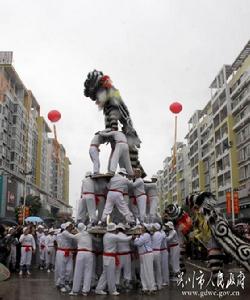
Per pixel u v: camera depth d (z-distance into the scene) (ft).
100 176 34.68
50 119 41.45
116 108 39.32
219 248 33.71
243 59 151.84
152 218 37.70
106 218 33.30
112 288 30.60
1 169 161.79
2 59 182.29
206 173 201.05
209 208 34.04
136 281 34.30
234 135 153.38
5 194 156.35
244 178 142.10
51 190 290.97
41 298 28.58
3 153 177.27
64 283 33.53
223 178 166.91
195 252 68.90
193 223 39.45
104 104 39.47
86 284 30.17
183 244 44.29
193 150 224.53
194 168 221.25
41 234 55.11
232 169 149.18
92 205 34.47
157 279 34.27
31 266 55.36
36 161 241.96
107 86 39.58
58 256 34.27
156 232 34.94
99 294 30.58
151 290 30.94
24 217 112.78
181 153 261.24
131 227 33.27
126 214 33.86
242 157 144.77
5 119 179.83
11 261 47.91
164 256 36.58
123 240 30.66
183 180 259.80
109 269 30.42
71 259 34.09
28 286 35.55
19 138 199.11
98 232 31.12
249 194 127.24
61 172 317.63
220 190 168.55
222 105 164.45
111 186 34.14
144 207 36.45
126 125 40.81
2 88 176.55
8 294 30.60
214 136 177.99
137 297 29.19
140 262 32.09
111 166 35.78
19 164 199.62
